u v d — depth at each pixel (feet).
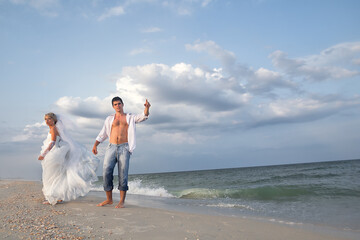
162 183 65.62
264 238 9.69
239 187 45.70
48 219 10.49
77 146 16.08
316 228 12.05
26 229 8.60
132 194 28.45
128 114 15.62
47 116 15.12
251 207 19.29
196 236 9.35
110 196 15.67
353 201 21.45
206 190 30.12
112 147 15.29
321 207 19.12
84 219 11.05
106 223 10.54
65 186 14.94
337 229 11.85
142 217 12.15
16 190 22.63
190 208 18.31
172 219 12.08
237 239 9.33
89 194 26.73
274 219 14.42
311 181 48.16
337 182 40.68
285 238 9.87
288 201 23.02
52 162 14.92
